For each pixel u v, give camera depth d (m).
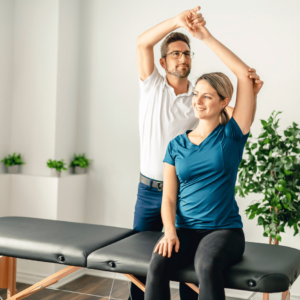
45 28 3.32
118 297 2.90
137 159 3.39
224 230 1.51
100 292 3.01
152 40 1.92
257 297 1.79
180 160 1.59
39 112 3.35
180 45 2.05
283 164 2.48
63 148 3.42
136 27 3.38
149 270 1.41
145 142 2.13
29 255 1.72
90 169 3.55
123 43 3.42
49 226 2.00
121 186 3.45
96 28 3.50
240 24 3.06
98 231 1.95
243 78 1.60
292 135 2.51
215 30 3.13
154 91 2.09
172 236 1.48
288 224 2.57
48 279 1.78
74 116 3.55
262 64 3.01
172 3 3.25
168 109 2.09
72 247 1.67
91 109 3.54
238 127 1.56
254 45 3.03
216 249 1.38
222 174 1.53
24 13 3.39
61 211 3.23
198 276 1.34
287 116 2.94
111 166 3.48
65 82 3.40
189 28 1.71
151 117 2.11
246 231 3.03
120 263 1.55
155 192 2.10
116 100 3.45
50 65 3.31
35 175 3.33
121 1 3.42
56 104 3.30
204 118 1.59
